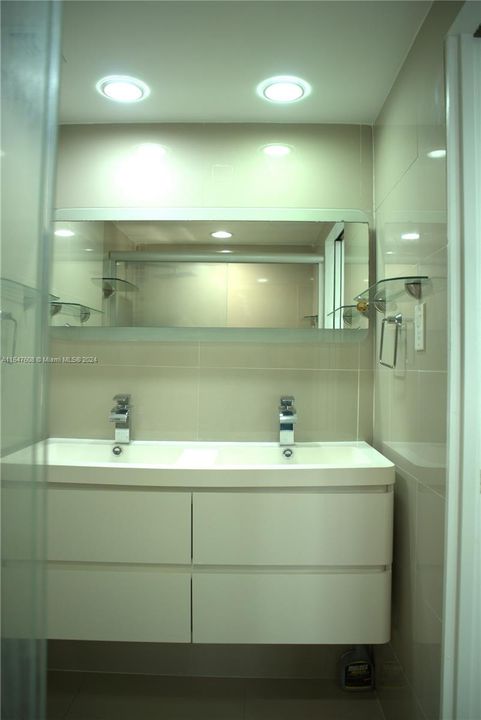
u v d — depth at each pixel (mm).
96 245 1751
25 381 643
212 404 1756
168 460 1696
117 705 1513
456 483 1016
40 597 667
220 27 1248
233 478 1337
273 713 1482
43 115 652
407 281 1254
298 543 1349
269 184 1749
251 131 1756
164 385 1758
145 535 1356
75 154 1765
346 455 1687
